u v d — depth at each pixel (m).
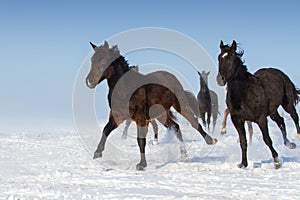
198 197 6.04
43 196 6.18
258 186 6.98
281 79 10.37
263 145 12.50
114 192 6.41
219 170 8.65
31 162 9.50
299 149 11.93
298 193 6.42
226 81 8.78
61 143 13.31
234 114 8.98
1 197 6.09
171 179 7.65
